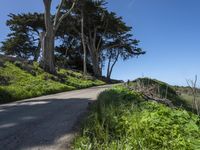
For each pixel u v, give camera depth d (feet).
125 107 29.55
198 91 26.30
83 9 160.56
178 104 56.80
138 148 19.63
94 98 57.52
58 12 130.82
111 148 20.27
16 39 171.73
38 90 83.10
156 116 23.21
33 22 168.86
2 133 28.14
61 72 135.44
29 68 109.29
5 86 77.56
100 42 188.44
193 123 22.16
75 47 189.06
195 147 18.22
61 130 28.27
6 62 107.24
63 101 54.34
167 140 19.83
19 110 43.39
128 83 61.21
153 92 44.32
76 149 22.06
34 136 26.61
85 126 26.00
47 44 123.54
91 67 195.31
